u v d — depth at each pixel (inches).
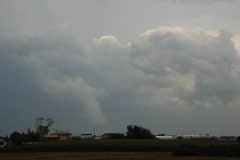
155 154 4318.4
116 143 5497.1
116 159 3432.6
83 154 4434.1
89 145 5413.4
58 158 3641.7
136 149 5251.0
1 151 5290.4
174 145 5211.6
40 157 3853.3
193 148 4035.4
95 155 4180.6
